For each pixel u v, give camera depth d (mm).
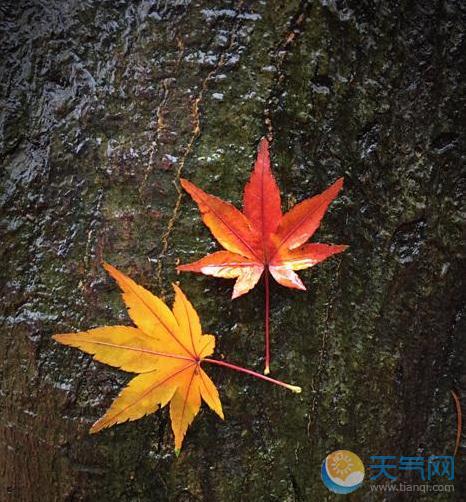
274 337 466
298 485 473
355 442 482
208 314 460
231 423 463
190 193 449
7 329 469
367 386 482
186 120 457
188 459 461
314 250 453
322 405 475
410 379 493
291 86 460
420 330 492
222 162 458
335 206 470
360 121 472
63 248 463
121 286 447
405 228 484
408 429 496
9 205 467
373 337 482
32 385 466
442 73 481
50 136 464
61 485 466
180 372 450
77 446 463
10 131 466
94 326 460
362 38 468
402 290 486
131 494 463
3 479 475
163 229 458
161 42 457
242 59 457
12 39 464
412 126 480
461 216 491
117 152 460
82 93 462
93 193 462
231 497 464
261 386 465
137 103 458
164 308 447
